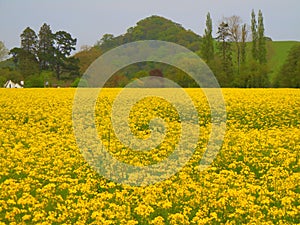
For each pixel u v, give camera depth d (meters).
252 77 56.81
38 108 26.22
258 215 9.31
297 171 13.55
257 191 11.05
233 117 23.66
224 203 9.85
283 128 20.48
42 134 18.30
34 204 9.82
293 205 9.98
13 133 19.30
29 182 11.52
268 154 15.27
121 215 9.23
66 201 9.95
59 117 23.30
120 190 11.58
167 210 9.94
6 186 10.87
